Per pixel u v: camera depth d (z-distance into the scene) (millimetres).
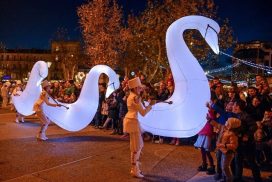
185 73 8180
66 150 8695
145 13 25000
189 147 9523
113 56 30281
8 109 19953
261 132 7332
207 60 25234
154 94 10953
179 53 8305
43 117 9922
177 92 8398
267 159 7527
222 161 5914
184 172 7000
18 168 6902
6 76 58562
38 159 7672
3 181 6059
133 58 29859
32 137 10492
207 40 8336
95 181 6234
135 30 26391
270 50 43781
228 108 7000
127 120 6664
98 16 29828
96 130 12281
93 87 10859
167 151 8930
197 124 7961
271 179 6508
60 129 12328
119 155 8281
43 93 9945
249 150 6062
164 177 6633
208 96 7949
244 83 24125
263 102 7648
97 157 8031
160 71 26594
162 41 24953
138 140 6641
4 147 8883
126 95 11023
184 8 23484
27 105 13281
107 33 30156
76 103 10797
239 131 6008
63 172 6723
